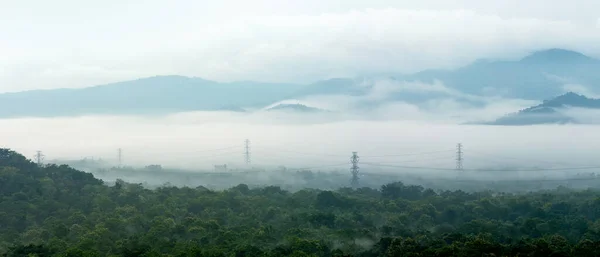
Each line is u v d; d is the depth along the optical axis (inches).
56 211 6432.1
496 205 7111.2
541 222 5876.0
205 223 5782.5
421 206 6978.4
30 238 5344.5
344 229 5684.1
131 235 5457.7
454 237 5039.4
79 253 4493.1
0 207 6151.6
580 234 5634.8
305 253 4569.4
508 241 5172.2
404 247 4626.0
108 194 7258.9
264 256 4522.6
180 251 4670.3
